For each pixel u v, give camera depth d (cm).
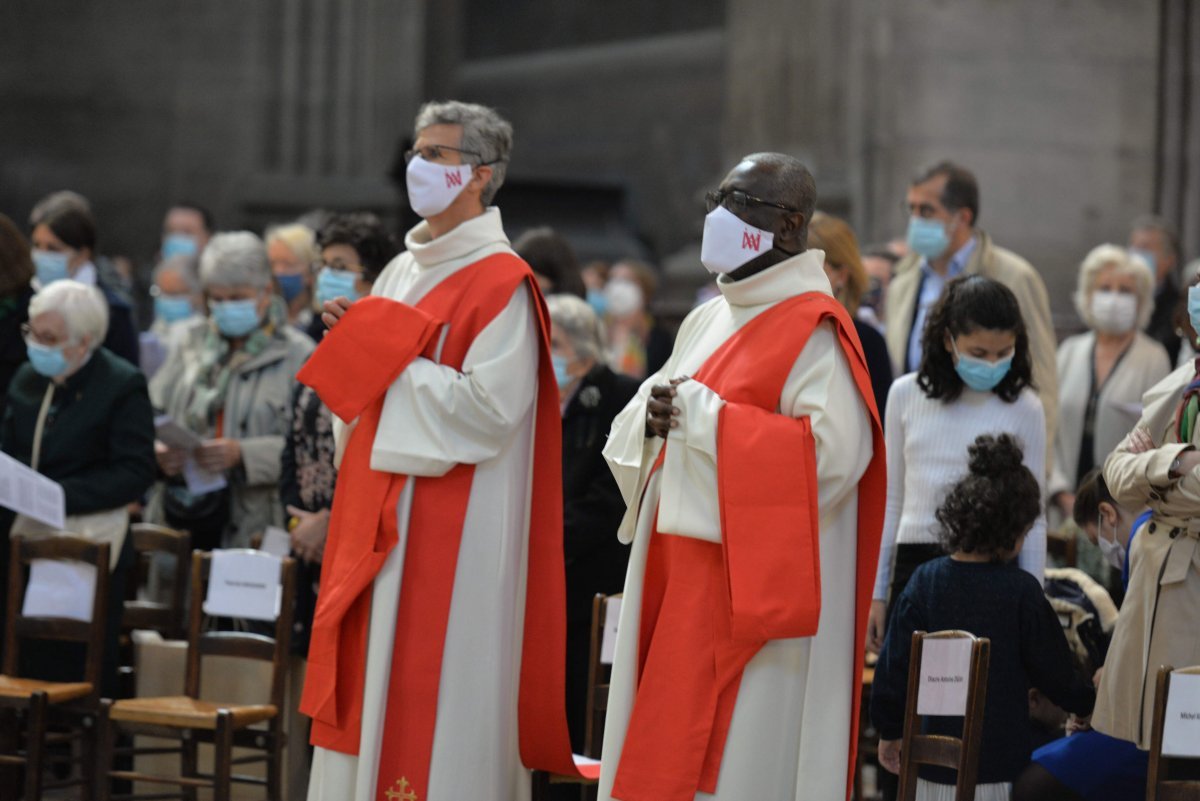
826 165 2692
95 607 1166
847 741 805
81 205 1437
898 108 2573
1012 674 892
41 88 3262
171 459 1271
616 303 2381
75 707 1172
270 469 1272
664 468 807
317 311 1383
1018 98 2559
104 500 1197
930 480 1009
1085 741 874
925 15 2572
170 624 1253
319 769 922
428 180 923
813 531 779
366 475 912
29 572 1212
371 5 3081
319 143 3088
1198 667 791
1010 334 983
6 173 3269
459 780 898
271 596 1155
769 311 813
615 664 833
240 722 1100
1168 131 2561
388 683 903
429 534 907
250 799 1231
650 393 832
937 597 902
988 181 2555
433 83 3388
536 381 943
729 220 805
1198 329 853
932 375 1012
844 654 808
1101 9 2558
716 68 4662
